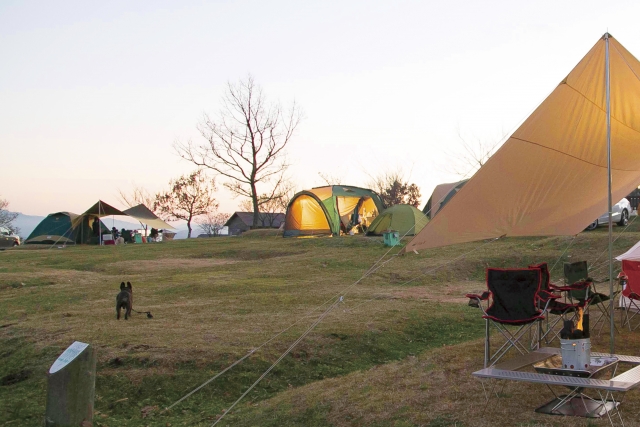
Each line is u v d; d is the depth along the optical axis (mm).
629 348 7496
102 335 9500
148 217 36719
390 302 12250
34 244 32906
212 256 23078
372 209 28578
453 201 6734
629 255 9023
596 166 7398
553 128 6672
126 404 7281
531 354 6344
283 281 15539
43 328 10297
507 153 6574
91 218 34875
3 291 15711
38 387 7883
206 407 7230
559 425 4941
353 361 8656
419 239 7207
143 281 16531
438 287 14680
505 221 7461
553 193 7449
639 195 26312
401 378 6758
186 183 57938
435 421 5312
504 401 5625
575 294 8117
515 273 6145
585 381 5031
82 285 16078
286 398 6832
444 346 8898
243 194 44781
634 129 7363
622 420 4938
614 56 6562
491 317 6195
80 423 6168
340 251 20938
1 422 6660
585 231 21797
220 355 8367
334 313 11023
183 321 10695
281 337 9242
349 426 5574
